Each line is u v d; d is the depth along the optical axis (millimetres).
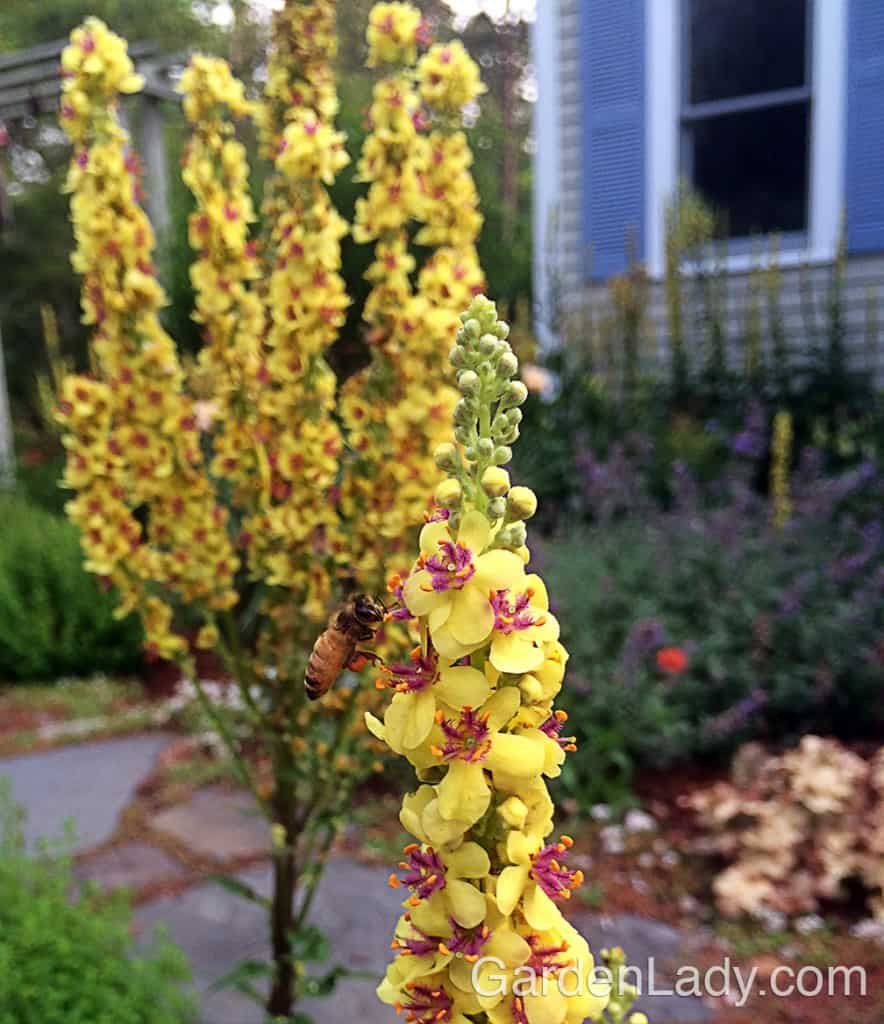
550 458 5758
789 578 4363
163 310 5480
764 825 3291
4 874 2412
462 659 931
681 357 6020
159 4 16266
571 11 6566
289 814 2396
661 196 6367
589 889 3238
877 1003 2602
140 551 2283
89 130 2232
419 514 2189
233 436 2314
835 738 4027
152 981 2150
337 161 2145
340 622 1452
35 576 6000
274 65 2361
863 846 3195
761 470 5734
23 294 18562
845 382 5621
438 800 903
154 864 3500
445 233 2291
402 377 2199
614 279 6070
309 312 2146
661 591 4387
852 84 5801
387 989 989
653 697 3863
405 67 2236
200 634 2320
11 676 5996
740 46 6195
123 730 5023
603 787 3773
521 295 7047
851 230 5945
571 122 6680
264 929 3041
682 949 2900
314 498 2225
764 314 6328
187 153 2320
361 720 2256
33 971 1983
